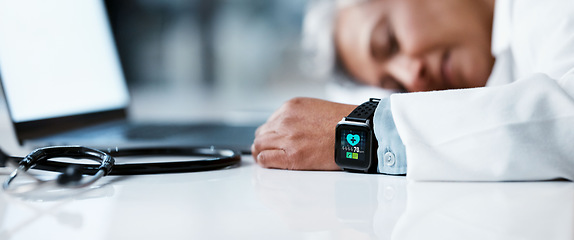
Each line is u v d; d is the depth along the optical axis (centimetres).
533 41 88
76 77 108
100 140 99
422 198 46
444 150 56
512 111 57
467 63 212
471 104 58
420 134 57
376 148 63
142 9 338
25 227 34
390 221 37
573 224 35
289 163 66
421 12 218
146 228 34
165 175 60
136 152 75
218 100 327
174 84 340
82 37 114
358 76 243
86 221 36
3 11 81
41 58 93
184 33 338
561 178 58
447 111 58
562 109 56
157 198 45
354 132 63
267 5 322
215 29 334
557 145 55
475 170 56
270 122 71
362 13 237
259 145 70
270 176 60
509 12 138
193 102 316
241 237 32
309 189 51
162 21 339
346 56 245
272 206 42
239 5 329
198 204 43
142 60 340
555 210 40
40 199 44
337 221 37
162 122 148
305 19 297
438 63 217
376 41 233
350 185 54
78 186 44
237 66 331
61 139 97
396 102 60
